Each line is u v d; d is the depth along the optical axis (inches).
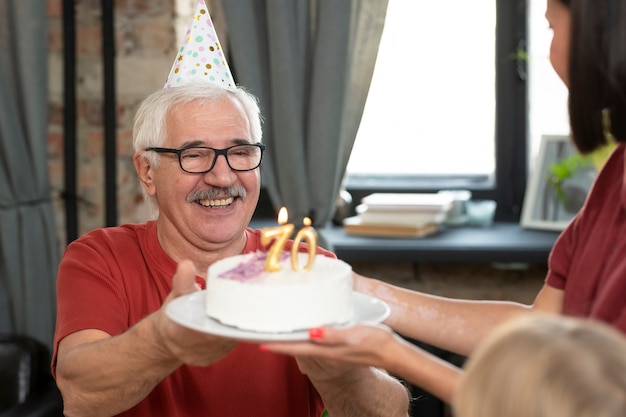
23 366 103.7
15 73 120.7
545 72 141.1
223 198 73.7
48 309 124.4
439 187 144.4
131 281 73.4
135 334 59.8
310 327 50.0
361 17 117.0
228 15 117.3
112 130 123.3
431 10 141.6
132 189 126.0
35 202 123.0
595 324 34.0
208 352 54.8
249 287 49.7
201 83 75.9
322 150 117.0
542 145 138.6
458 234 133.9
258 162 75.6
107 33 122.0
